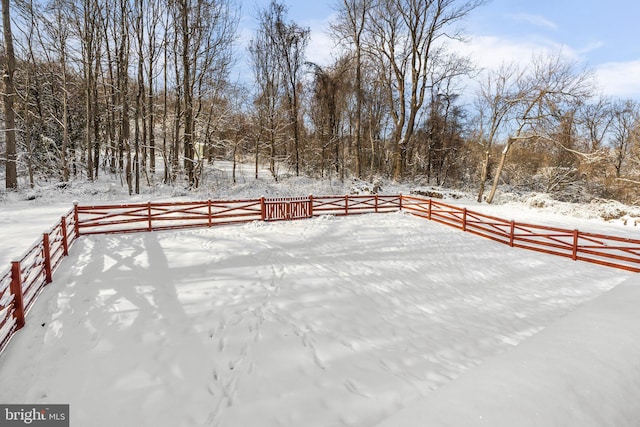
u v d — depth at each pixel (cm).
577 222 1795
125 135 2159
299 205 1555
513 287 877
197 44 2377
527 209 2180
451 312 712
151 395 402
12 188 1755
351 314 642
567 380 264
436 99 3866
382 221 1597
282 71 3139
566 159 3130
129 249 930
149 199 1872
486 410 240
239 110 2889
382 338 574
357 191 2486
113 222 1124
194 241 1039
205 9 2370
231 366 462
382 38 2845
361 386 437
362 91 3177
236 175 2917
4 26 1716
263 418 375
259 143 3186
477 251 1187
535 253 1195
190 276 743
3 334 458
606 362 285
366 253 1042
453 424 231
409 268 948
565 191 3212
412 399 416
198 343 505
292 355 494
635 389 257
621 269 1025
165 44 2328
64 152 2125
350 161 3688
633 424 232
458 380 292
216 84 2511
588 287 882
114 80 2470
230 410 385
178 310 592
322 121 3381
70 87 2491
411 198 1878
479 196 2723
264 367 462
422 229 1473
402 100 2909
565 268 1037
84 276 717
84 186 2014
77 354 466
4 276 467
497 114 2619
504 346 582
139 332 522
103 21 2225
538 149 3269
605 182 3120
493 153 3559
